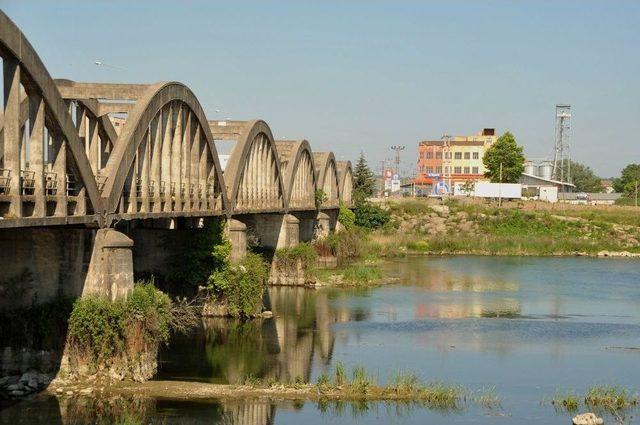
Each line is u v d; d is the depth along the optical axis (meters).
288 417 31.88
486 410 33.62
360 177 162.38
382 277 78.88
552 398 35.81
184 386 35.53
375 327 53.06
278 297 65.94
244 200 62.09
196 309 51.03
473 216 127.06
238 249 55.38
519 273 87.62
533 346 48.06
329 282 74.75
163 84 40.06
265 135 67.38
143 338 36.25
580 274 87.75
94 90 37.78
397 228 125.19
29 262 34.75
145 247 52.06
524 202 146.38
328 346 46.31
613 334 52.66
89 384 34.56
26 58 27.78
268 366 40.59
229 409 32.56
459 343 48.38
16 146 27.42
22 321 34.50
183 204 46.34
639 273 89.38
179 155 45.16
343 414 32.53
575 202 168.88
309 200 91.00
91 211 34.31
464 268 91.56
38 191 29.08
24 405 32.03
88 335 34.59
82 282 34.94
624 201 183.00
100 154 44.00
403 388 36.00
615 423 31.84
